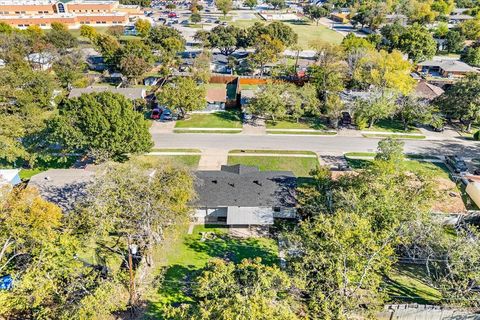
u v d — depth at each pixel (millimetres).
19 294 25547
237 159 51719
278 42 86938
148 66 78938
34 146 46562
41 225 26672
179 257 34438
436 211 38344
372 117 60406
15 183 42594
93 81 79938
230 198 39438
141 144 46344
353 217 28719
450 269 29031
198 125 61875
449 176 48375
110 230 30297
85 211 29859
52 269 26828
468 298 27391
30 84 60375
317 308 24969
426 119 58938
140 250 33281
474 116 58125
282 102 61062
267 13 174375
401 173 40156
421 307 27062
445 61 91625
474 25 115688
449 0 165375
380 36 103938
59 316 24719
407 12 143500
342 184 38188
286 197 40031
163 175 33906
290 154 53219
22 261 27750
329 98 62812
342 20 156375
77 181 39344
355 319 26281
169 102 60281
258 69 91125
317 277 26266
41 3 135250
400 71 64125
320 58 84438
